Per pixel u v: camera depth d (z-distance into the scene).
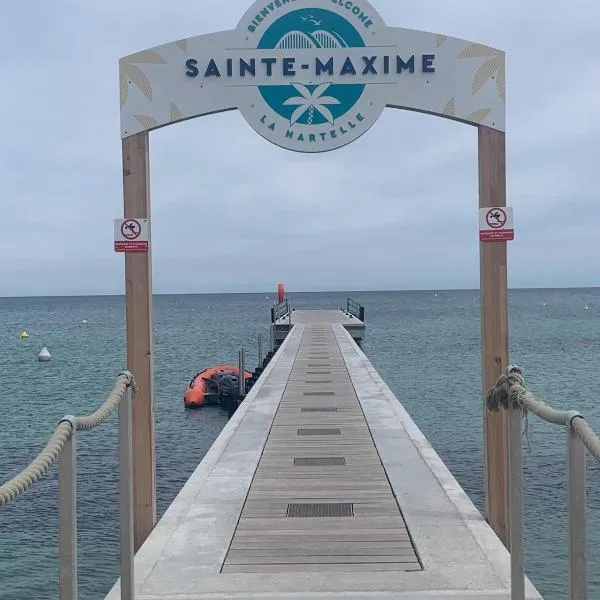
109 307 185.50
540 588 8.92
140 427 5.59
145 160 5.65
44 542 10.48
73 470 3.38
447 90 5.62
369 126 5.67
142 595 4.30
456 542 5.12
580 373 31.84
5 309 179.25
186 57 5.67
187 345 54.31
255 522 5.65
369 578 4.52
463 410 22.03
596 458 2.64
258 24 5.67
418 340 52.16
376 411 10.92
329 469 7.35
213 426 21.77
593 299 180.50
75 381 33.41
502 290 5.57
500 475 5.54
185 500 6.21
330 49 5.66
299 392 13.05
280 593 4.30
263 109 5.68
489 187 5.60
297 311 51.28
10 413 24.22
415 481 6.80
